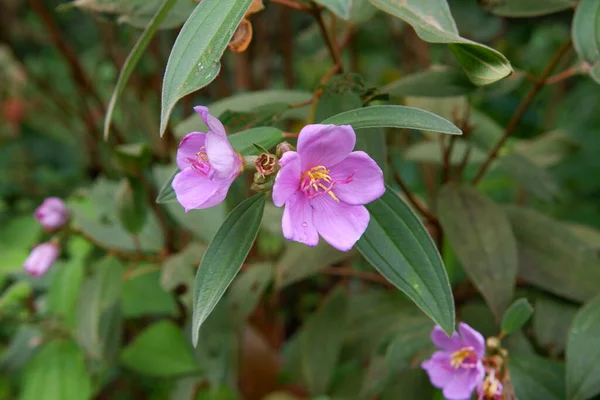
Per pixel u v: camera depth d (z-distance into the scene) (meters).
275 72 1.11
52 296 0.74
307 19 1.02
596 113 1.11
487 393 0.53
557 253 0.63
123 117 0.93
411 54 0.96
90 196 0.75
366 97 0.55
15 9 1.10
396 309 0.69
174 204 0.69
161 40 0.89
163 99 0.46
